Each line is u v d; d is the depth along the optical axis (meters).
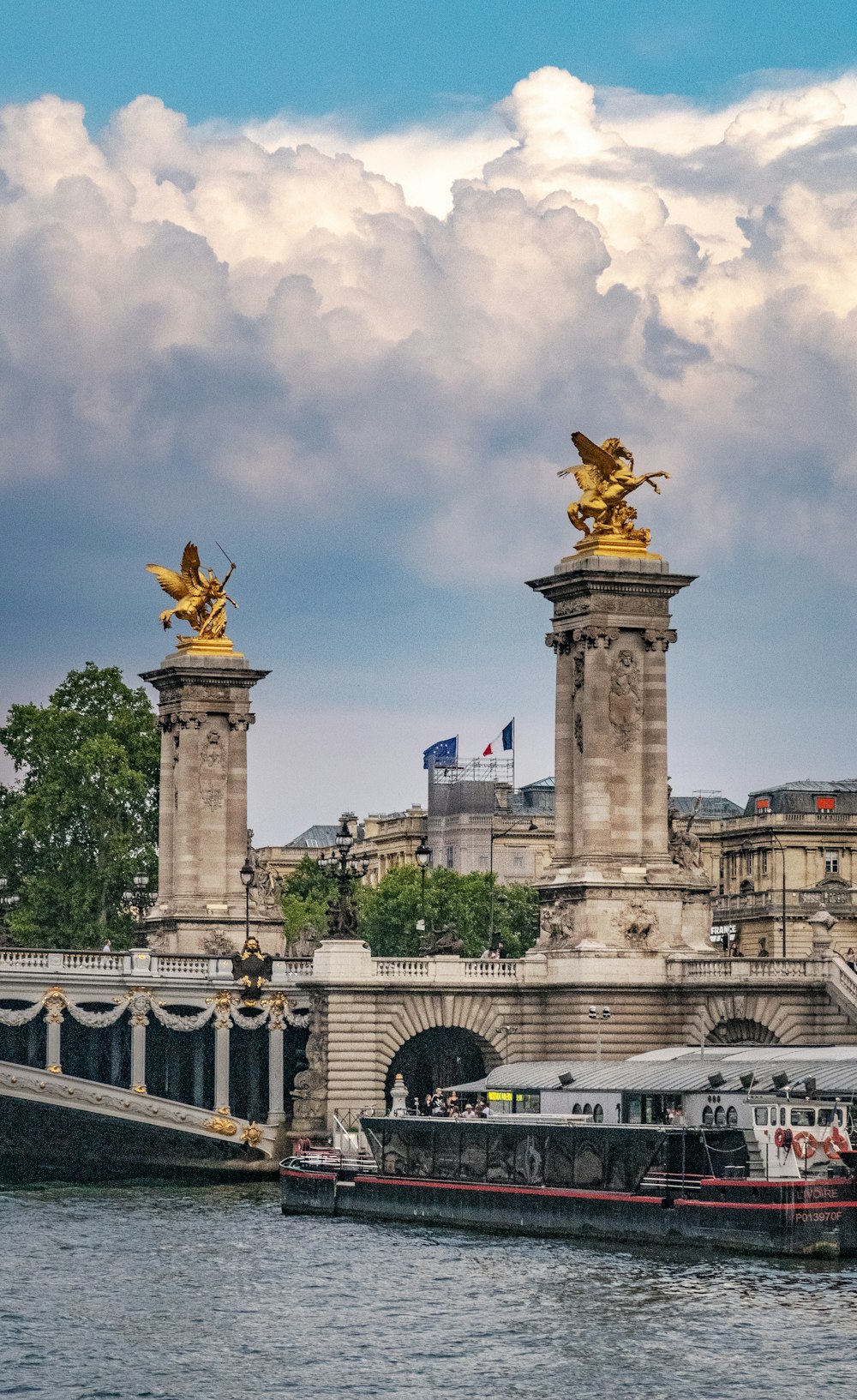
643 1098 136.38
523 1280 118.81
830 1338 104.69
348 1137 152.38
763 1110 126.31
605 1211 131.12
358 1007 166.25
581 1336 105.88
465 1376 99.50
